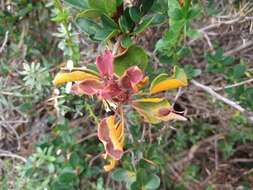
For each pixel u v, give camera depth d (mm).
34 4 340
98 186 301
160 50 245
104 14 204
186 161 360
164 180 340
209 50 315
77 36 284
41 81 302
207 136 363
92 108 292
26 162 303
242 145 363
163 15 222
